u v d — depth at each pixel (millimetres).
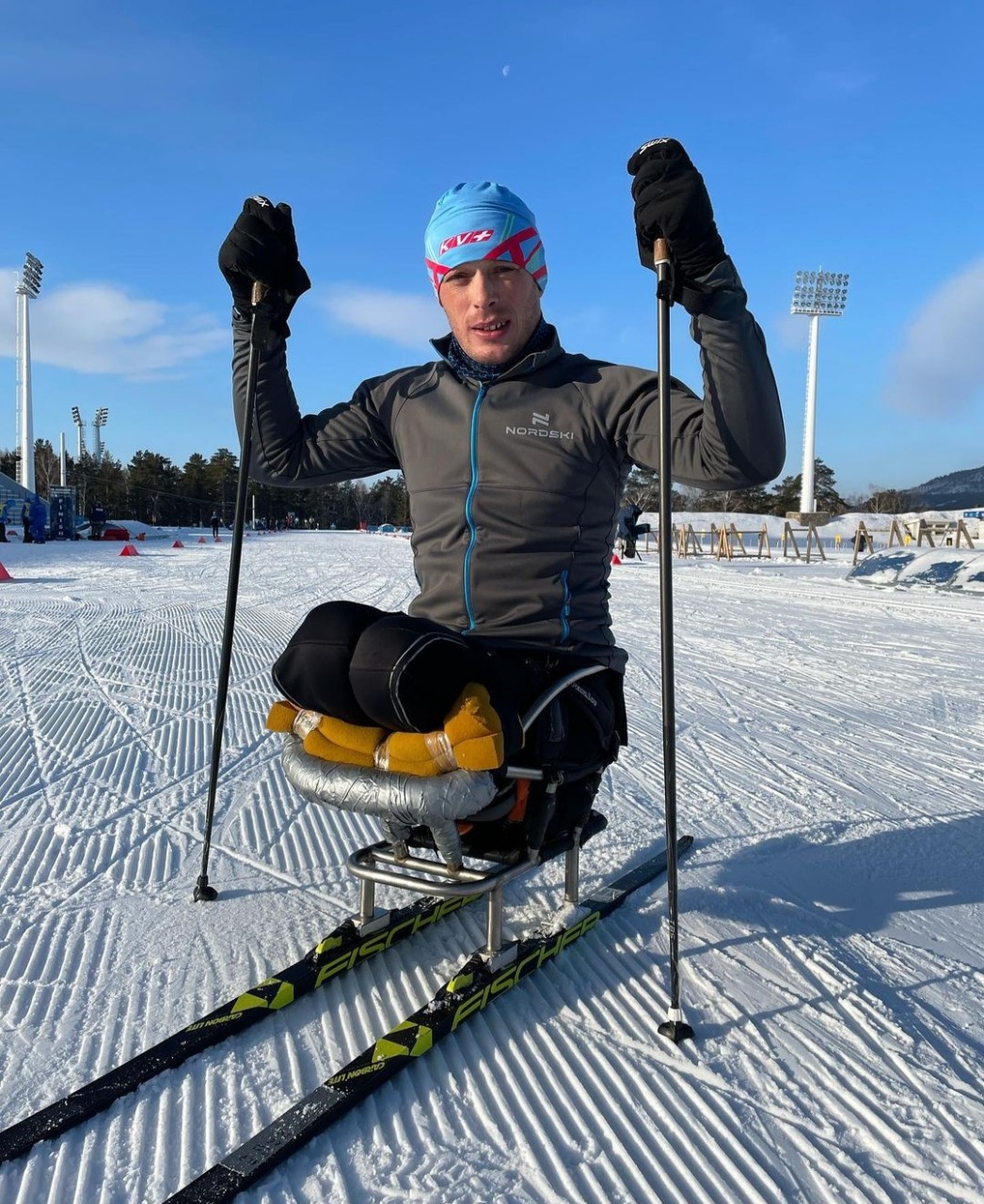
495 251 2035
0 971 2059
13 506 32656
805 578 13594
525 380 2129
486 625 2084
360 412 2393
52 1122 1506
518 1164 1453
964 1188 1430
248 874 2662
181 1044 1717
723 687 5723
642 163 1729
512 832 2057
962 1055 1799
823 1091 1667
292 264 2203
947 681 5934
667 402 1785
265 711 4887
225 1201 1346
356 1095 1568
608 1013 1908
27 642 7168
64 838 2947
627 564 16562
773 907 2494
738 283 1724
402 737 1656
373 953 2113
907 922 2422
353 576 14859
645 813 3311
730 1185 1421
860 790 3625
